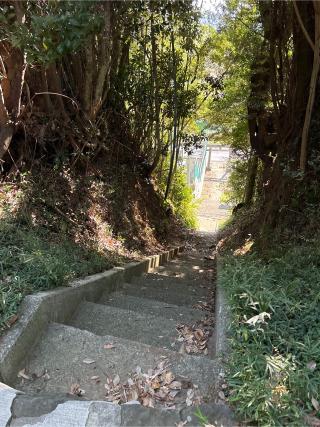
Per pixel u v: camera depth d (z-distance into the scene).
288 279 3.71
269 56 7.36
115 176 7.58
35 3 3.66
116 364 2.83
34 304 3.05
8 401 2.25
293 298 3.07
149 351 2.91
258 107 8.57
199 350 3.41
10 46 4.43
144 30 8.10
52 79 5.23
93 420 2.16
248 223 8.65
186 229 13.76
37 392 2.63
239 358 2.44
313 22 5.63
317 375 2.23
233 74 9.56
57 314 3.39
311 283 3.49
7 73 4.73
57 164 5.65
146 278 6.25
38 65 4.94
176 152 11.29
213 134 13.16
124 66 8.12
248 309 2.89
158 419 2.15
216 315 3.61
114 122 8.15
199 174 23.84
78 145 6.12
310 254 4.33
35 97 5.34
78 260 4.68
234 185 15.57
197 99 10.95
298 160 5.77
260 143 8.89
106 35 5.45
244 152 12.27
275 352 2.48
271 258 4.87
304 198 5.56
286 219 5.63
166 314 4.30
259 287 3.17
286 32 6.51
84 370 2.80
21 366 2.81
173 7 6.98
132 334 3.61
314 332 2.62
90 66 5.68
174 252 9.77
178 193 14.82
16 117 4.90
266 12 6.87
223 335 2.88
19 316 2.95
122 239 6.80
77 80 5.97
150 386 2.60
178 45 9.38
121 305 4.46
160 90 9.19
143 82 8.69
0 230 4.12
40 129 5.34
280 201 5.93
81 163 6.30
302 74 5.98
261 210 7.43
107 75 6.72
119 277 5.27
